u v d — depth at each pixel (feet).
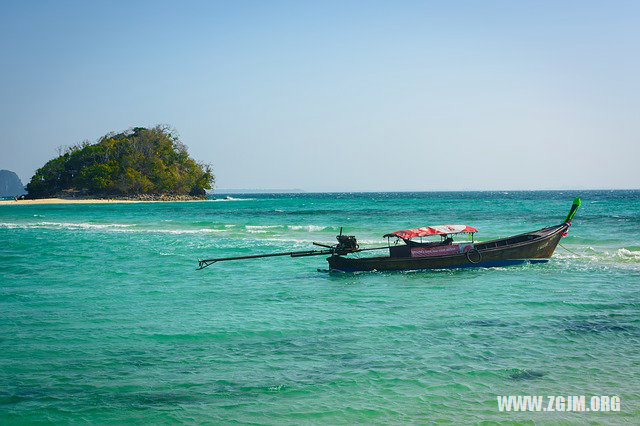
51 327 45.75
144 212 280.31
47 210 310.65
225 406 29.58
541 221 166.71
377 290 63.62
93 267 81.41
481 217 191.31
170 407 29.53
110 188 520.83
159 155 545.85
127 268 80.69
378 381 32.81
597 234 119.24
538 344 39.96
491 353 37.96
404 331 44.04
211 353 38.63
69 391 31.78
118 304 55.31
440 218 188.34
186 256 94.17
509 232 129.49
